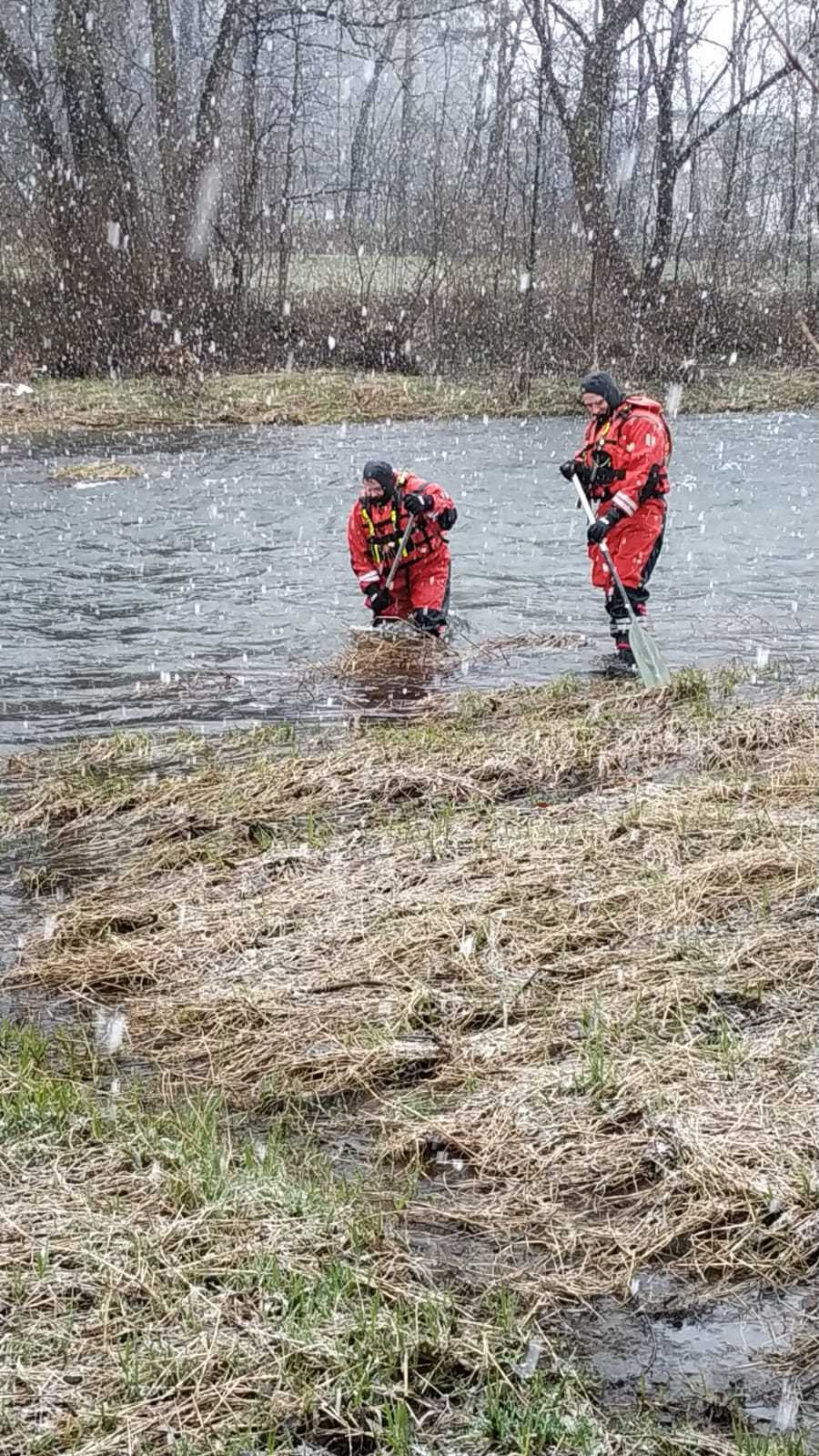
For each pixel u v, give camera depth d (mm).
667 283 29062
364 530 9430
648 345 26875
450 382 25516
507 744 7035
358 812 6316
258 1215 3469
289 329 27172
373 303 27516
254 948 5051
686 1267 3408
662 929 4918
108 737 7672
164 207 27344
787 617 10281
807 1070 4023
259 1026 4559
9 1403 2857
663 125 27734
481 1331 3131
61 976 4984
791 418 24047
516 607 10578
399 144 37344
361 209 36750
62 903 5609
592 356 25766
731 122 33500
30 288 25672
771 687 8242
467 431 21812
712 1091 3967
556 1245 3484
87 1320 3086
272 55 31641
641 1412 2961
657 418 8898
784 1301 3283
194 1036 4551
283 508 14812
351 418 22922
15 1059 4320
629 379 26266
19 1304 3119
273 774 6770
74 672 8977
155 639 9742
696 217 31266
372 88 36188
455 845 5781
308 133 40031
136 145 28734
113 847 6137
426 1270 3342
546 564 12070
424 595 9492
